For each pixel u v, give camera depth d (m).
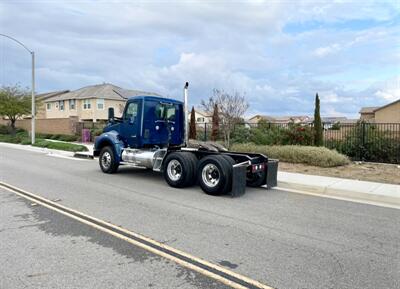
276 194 8.87
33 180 10.42
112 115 12.12
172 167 9.55
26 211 6.72
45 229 5.61
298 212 7.02
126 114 11.46
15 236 5.25
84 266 4.21
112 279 3.88
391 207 7.61
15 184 9.69
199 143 10.47
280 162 14.32
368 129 15.94
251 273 4.10
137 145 11.14
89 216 6.41
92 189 9.10
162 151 9.97
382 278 4.03
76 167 13.70
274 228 5.89
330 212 7.07
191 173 9.20
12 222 5.98
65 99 51.22
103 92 48.75
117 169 12.22
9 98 35.72
